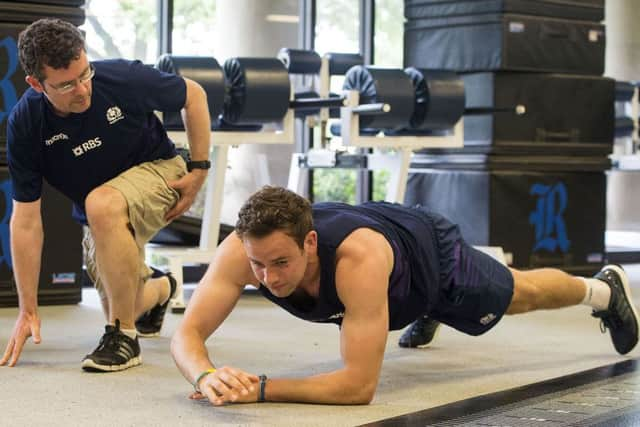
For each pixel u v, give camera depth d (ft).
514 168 22.00
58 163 11.63
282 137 18.76
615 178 30.07
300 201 8.85
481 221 21.88
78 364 12.12
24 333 11.88
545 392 10.87
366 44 25.00
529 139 22.12
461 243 10.89
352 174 25.03
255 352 13.17
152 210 11.81
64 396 10.33
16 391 10.55
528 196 22.09
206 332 9.86
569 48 22.45
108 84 11.50
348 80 19.56
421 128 19.81
